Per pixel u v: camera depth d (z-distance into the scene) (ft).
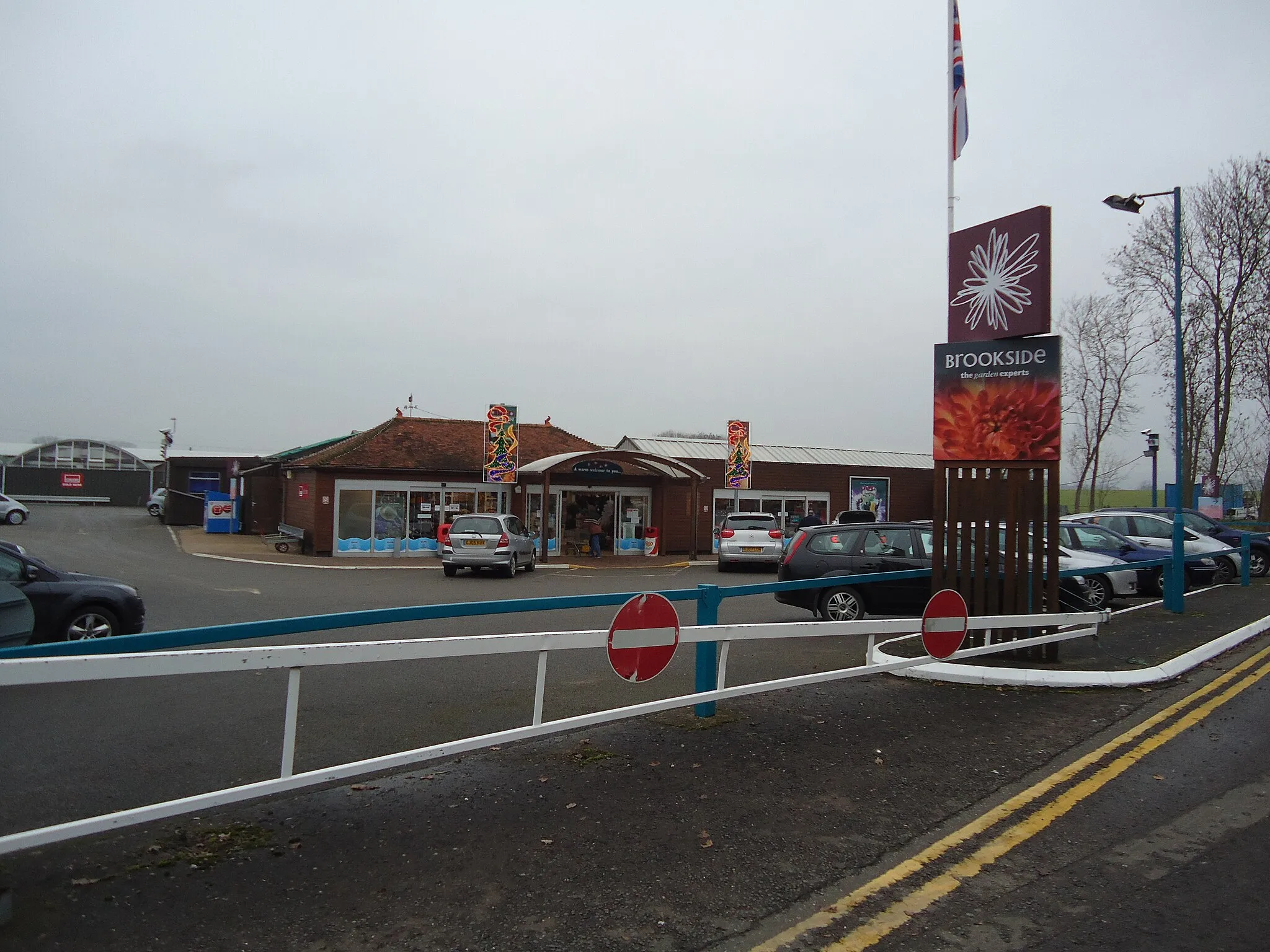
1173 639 33.17
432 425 96.68
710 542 102.58
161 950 10.51
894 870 13.44
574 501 97.66
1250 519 136.56
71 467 201.05
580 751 19.12
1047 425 28.25
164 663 11.84
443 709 23.41
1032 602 28.84
